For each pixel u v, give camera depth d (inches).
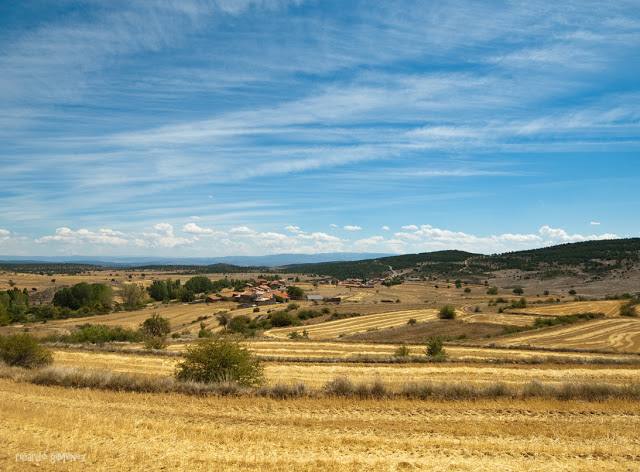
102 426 752.3
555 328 3666.3
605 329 3582.7
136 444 685.3
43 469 580.1
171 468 607.5
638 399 991.0
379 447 708.7
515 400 986.7
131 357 1894.7
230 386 1048.8
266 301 6535.4
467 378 1496.1
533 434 776.3
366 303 6200.8
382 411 912.9
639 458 678.5
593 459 674.2
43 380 1107.9
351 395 1016.9
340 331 3863.2
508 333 3560.5
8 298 5772.6
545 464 652.7
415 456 675.4
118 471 591.5
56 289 7780.5
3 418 765.3
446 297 6968.5
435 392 1023.0
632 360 1802.4
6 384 1074.7
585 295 6801.2
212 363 1177.4
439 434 775.7
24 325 4699.8
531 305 5167.3
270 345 2450.8
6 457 609.0
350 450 696.4
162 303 7071.9
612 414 902.4
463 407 941.2
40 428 726.5
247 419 850.1
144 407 912.9
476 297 6835.6
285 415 882.1
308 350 2315.5
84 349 2069.4
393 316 4635.8
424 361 1795.0
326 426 812.6
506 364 1759.4
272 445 706.8
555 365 1738.4
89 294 6289.4
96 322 4881.9
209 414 877.2
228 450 680.4
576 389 1024.9
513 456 679.7
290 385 1056.8
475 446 713.0
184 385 1053.2
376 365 1723.7
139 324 4626.0
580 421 858.1
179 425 787.4
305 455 671.1
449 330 3705.7
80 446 659.4
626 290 7130.9
